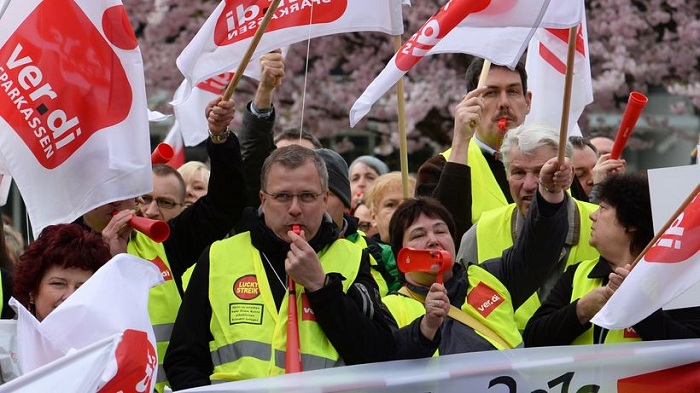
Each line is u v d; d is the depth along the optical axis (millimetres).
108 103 14039
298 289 13531
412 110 40750
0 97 13969
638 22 40781
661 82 41562
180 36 41156
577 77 17469
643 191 14352
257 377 13125
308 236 13719
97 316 11383
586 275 14641
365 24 15164
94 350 10562
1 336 11922
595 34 41094
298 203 13578
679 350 13594
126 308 11523
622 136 16797
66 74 13969
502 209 16094
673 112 43938
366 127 42031
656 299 13234
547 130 15578
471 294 14148
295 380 12625
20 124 13922
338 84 42219
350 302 13305
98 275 11578
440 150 41969
